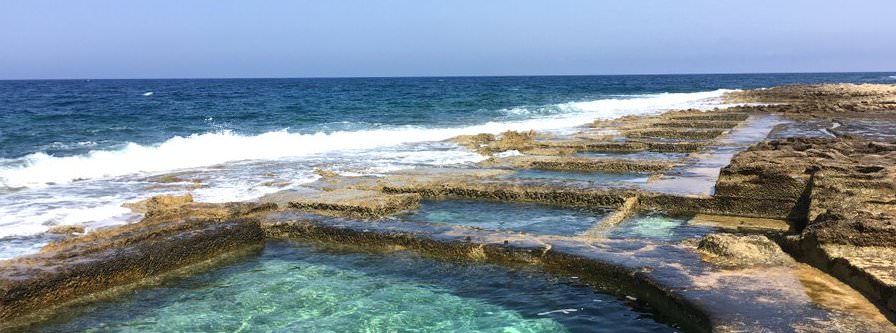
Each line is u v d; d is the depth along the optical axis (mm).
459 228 7918
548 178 12133
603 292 6184
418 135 21359
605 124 24109
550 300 6039
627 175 13094
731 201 9461
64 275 6102
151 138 21391
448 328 5453
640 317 5586
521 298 6109
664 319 5504
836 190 7727
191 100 48062
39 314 5840
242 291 6484
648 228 8805
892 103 26906
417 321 5621
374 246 7844
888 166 8609
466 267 7000
